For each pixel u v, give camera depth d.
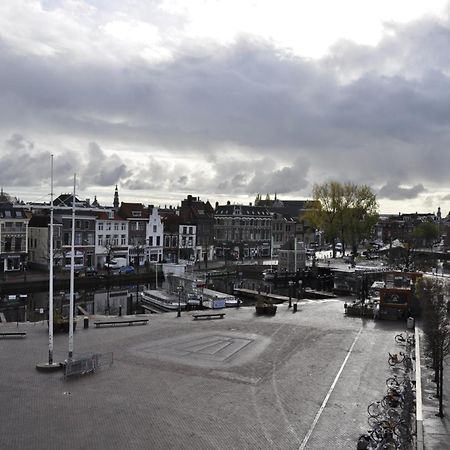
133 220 108.56
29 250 96.94
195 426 25.61
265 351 41.09
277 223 152.00
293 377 34.19
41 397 29.19
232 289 87.38
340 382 33.22
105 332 47.34
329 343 44.41
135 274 92.50
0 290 75.56
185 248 122.81
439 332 30.31
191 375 34.16
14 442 23.31
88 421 25.84
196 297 68.19
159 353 39.66
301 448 23.44
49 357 35.03
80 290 84.06
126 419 26.23
